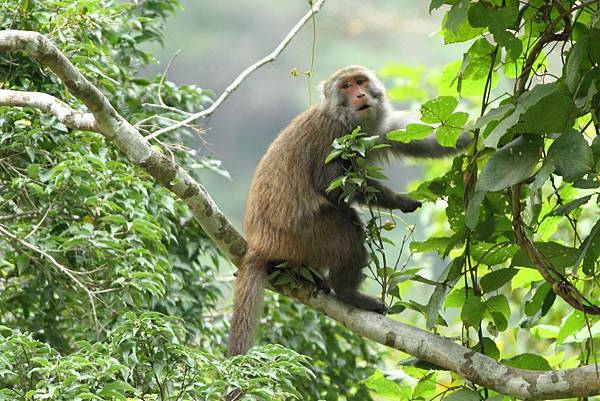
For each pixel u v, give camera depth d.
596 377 8.84
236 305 11.66
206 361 9.62
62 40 12.30
